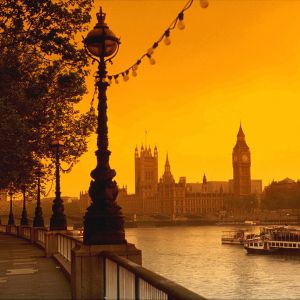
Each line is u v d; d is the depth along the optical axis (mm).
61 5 18906
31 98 21781
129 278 9203
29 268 22875
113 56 12914
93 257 11828
